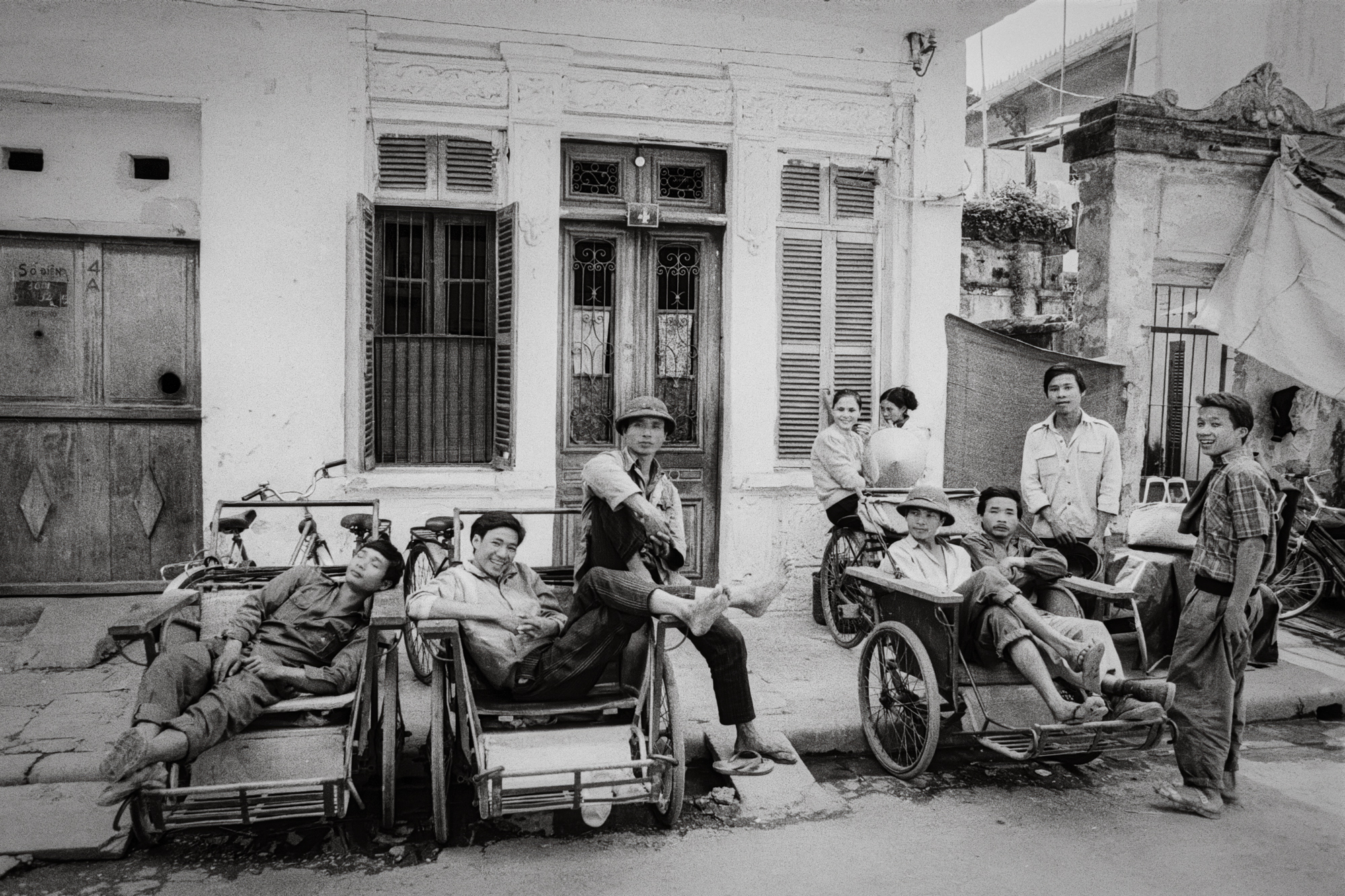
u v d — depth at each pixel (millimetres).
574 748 3688
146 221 6082
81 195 6000
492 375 6547
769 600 3713
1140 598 4727
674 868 3582
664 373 6887
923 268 7109
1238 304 7641
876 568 5102
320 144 6016
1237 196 7703
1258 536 3891
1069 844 3816
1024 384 6996
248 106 5926
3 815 3721
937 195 7074
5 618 5875
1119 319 7434
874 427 7211
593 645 3797
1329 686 5484
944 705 4309
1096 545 5980
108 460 6188
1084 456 5773
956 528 5984
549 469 6402
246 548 6051
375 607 3740
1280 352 7414
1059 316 10031
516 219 6152
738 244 6723
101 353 6137
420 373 6449
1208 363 8047
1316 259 7312
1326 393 7188
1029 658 4047
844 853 3719
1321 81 8070
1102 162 7457
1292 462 7293
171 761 3312
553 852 3693
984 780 4449
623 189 6664
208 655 3652
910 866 3623
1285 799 4281
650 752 3658
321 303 6082
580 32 6336
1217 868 3633
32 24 5699
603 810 3693
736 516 6805
